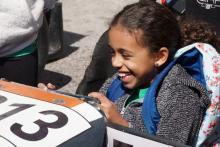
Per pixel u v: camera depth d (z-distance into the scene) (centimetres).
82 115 129
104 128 133
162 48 169
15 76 280
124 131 136
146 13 167
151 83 173
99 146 134
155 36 166
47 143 119
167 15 171
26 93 138
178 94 165
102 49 245
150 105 165
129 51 166
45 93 138
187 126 164
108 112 155
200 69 175
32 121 124
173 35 172
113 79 189
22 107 130
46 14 486
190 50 172
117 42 167
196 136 176
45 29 357
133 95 178
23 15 261
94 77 256
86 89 263
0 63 278
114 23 168
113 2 738
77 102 133
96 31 632
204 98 169
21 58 277
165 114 163
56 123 124
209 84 174
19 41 269
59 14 524
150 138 134
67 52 562
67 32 629
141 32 164
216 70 174
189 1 291
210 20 292
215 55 176
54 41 527
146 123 167
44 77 498
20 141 118
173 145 132
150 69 170
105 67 249
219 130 185
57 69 518
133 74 169
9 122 122
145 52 166
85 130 126
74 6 722
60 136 121
